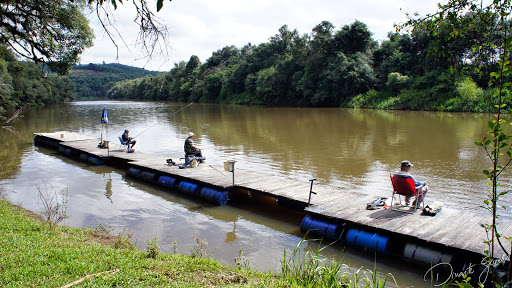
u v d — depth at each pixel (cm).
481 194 973
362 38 4956
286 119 3203
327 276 484
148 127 2769
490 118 2858
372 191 1037
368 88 4797
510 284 283
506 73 278
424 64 4403
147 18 436
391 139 1916
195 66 8894
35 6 1295
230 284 462
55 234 646
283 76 5931
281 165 1384
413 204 789
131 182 1221
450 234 636
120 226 805
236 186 1002
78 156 1680
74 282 423
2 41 1420
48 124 3116
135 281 443
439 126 2408
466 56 3244
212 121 3164
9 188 1127
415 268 627
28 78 5306
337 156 1529
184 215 892
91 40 1673
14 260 486
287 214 906
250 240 738
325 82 5009
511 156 284
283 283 470
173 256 570
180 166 1236
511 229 651
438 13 366
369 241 683
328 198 876
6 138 2291
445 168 1269
